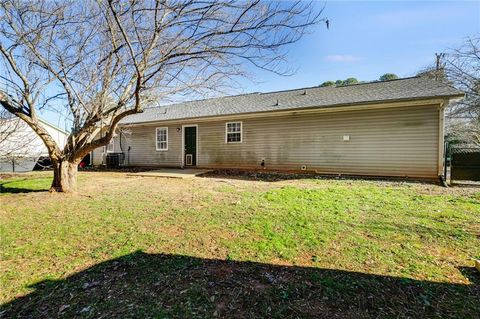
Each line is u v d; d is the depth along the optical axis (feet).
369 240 10.78
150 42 15.80
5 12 16.21
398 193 20.18
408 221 13.19
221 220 13.55
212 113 39.68
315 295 7.05
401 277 7.91
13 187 25.18
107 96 19.85
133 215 14.84
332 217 13.87
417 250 9.82
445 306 6.54
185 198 19.19
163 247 10.38
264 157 36.65
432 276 7.97
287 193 20.10
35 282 8.10
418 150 27.43
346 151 31.12
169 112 48.44
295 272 8.27
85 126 20.34
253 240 10.84
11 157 30.04
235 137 39.04
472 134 49.26
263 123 36.65
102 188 24.21
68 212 15.64
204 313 6.42
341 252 9.66
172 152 45.06
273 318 6.20
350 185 24.39
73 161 22.00
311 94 37.76
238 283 7.70
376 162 29.50
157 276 8.23
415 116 27.53
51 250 10.32
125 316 6.40
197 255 9.60
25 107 19.98
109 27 15.98
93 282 8.02
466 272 8.20
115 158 48.14
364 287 7.38
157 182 28.07
